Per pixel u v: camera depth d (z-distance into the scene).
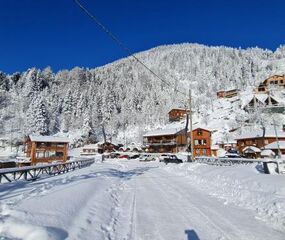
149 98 169.50
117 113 159.25
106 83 195.88
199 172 24.23
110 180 19.50
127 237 6.92
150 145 86.44
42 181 16.19
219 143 90.00
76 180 16.20
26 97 160.25
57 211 7.96
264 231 7.33
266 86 122.00
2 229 5.94
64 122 138.62
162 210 9.99
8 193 11.11
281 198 9.98
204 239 6.73
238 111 120.44
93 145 100.69
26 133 109.25
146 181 20.12
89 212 8.87
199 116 129.38
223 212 9.56
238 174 17.58
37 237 5.57
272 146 62.47
